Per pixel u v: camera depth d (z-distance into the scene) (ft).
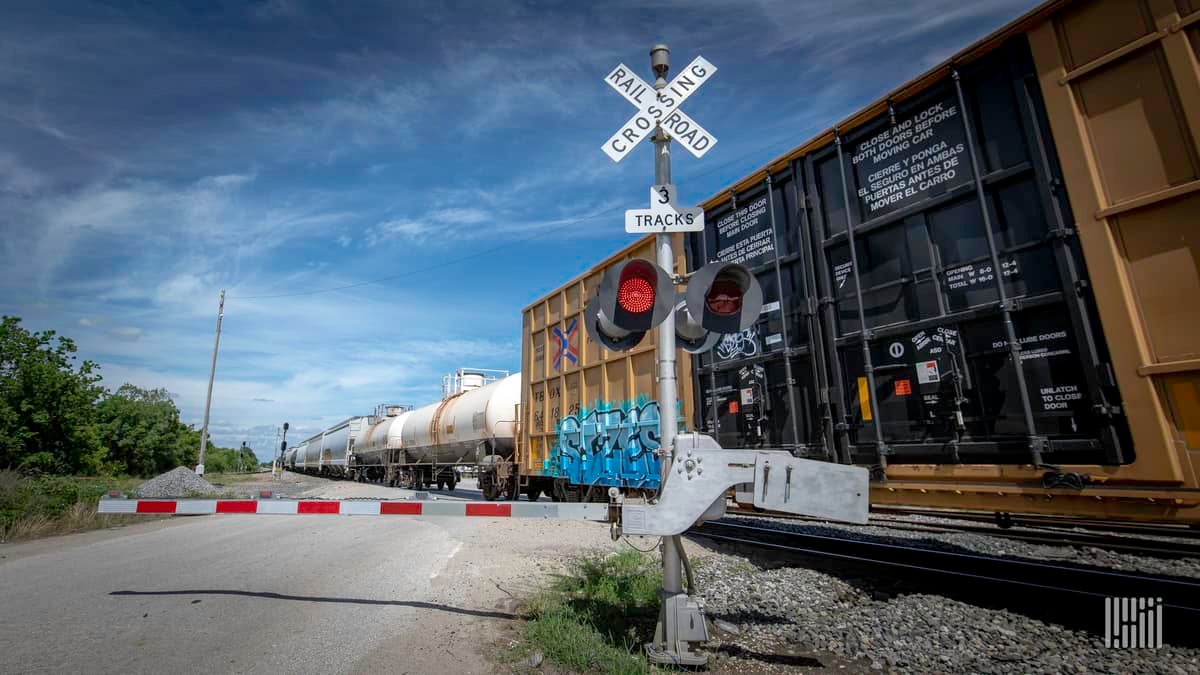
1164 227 12.78
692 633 11.98
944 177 16.96
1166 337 12.51
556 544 27.14
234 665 11.70
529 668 11.66
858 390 18.61
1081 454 13.60
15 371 67.97
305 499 15.56
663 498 11.61
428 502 14.76
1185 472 12.02
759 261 22.93
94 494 41.34
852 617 14.58
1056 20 14.92
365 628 14.17
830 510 11.35
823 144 20.65
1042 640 12.78
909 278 17.51
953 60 16.83
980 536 24.32
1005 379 15.08
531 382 46.42
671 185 13.69
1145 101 13.29
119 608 15.96
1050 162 14.70
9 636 13.52
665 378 12.55
